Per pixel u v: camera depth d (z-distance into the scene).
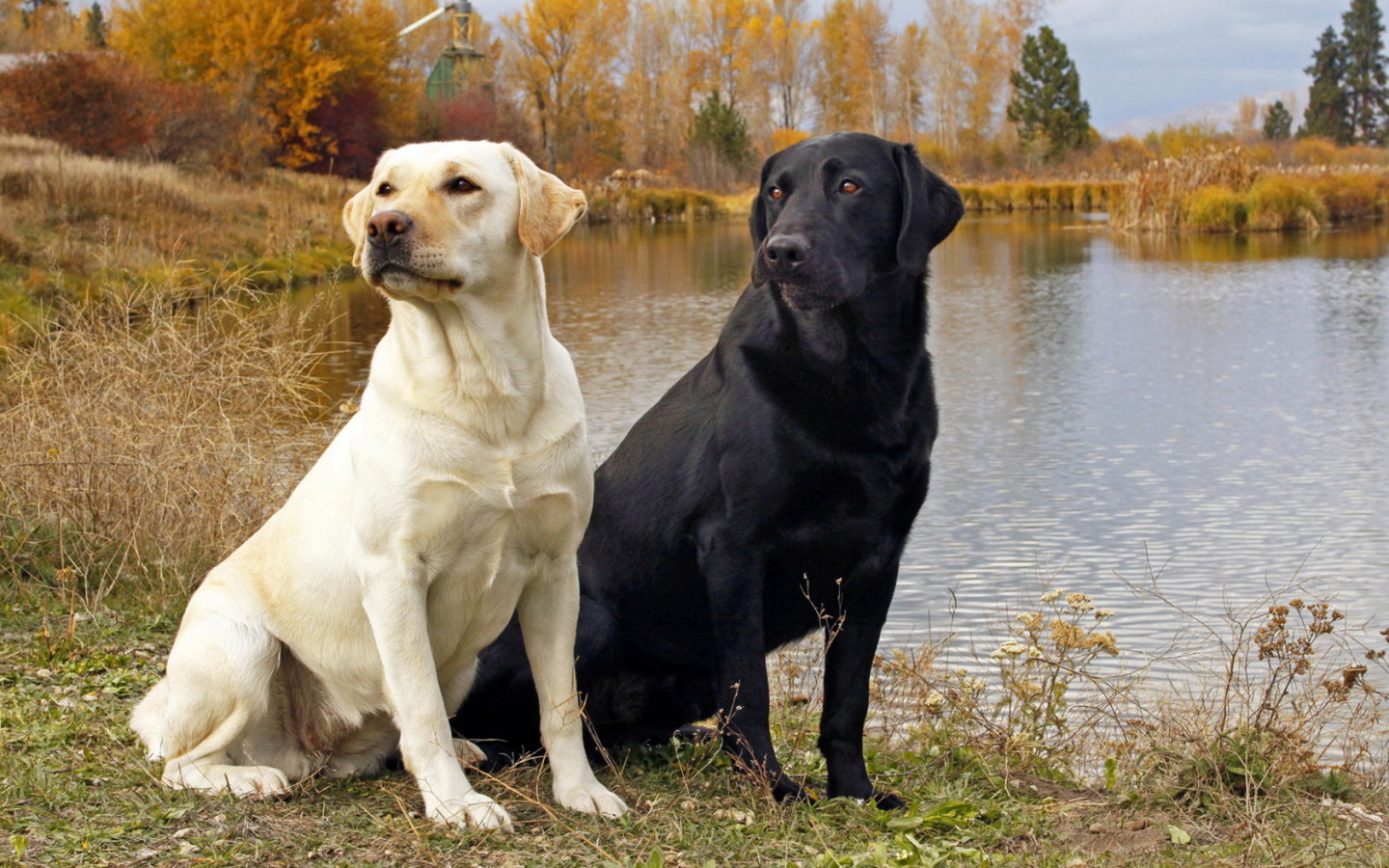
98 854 2.97
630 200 63.09
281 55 44.94
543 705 3.59
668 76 92.00
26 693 4.41
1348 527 8.50
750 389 3.78
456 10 77.38
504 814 3.31
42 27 93.38
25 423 6.49
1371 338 17.30
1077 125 79.81
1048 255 32.78
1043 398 13.57
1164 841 3.45
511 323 3.31
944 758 4.41
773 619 4.04
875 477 3.74
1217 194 39.59
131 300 7.31
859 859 3.15
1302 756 4.03
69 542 6.18
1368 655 4.64
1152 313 20.56
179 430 6.34
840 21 91.88
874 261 3.82
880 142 3.93
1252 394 13.50
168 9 45.25
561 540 3.48
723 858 3.22
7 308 12.98
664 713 4.38
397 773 3.84
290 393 7.23
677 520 3.96
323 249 26.66
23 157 24.36
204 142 34.34
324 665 3.61
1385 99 103.81
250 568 3.73
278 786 3.47
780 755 4.38
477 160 3.32
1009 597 7.19
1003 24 88.31
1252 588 7.28
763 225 4.14
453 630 3.50
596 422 11.91
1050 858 3.30
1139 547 8.14
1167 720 4.45
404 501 3.27
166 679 3.80
